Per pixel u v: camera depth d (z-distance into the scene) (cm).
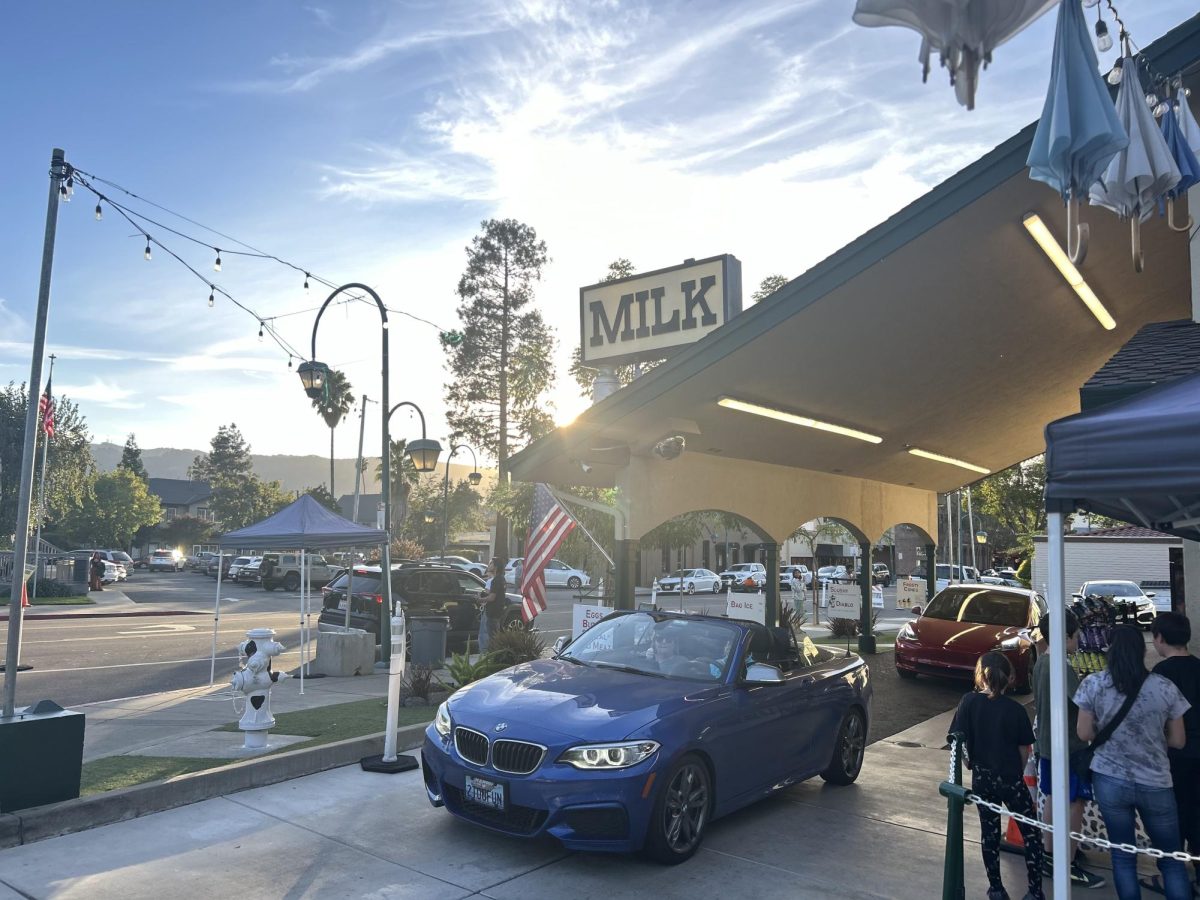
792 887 521
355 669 1333
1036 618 1391
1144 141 488
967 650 1312
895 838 619
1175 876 433
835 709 743
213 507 9631
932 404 1232
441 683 1090
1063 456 367
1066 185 397
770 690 662
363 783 707
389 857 547
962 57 269
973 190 721
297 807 641
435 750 588
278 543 1174
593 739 533
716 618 707
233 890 491
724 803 598
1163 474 342
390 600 1548
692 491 1158
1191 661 513
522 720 557
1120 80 493
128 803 609
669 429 1018
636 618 737
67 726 594
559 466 1088
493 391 4969
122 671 1378
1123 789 443
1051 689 388
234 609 2759
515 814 538
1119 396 494
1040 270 855
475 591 1777
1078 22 396
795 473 1429
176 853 545
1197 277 683
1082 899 526
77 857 533
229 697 1094
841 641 1967
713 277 1650
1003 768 502
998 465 1852
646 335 1742
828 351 943
